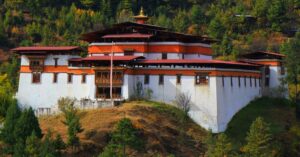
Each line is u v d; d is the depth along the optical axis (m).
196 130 113.69
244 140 113.75
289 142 117.38
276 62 137.50
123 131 92.62
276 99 135.75
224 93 119.00
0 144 98.06
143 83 120.12
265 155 100.56
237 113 124.31
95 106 115.75
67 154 94.06
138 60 121.25
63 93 123.69
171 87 118.12
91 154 96.06
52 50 124.00
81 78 122.38
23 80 126.25
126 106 113.62
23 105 125.75
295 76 144.00
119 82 118.31
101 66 120.31
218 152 96.56
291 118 127.69
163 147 103.00
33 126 97.06
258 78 136.25
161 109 114.88
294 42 149.88
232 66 122.38
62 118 113.56
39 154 88.19
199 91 116.56
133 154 96.75
